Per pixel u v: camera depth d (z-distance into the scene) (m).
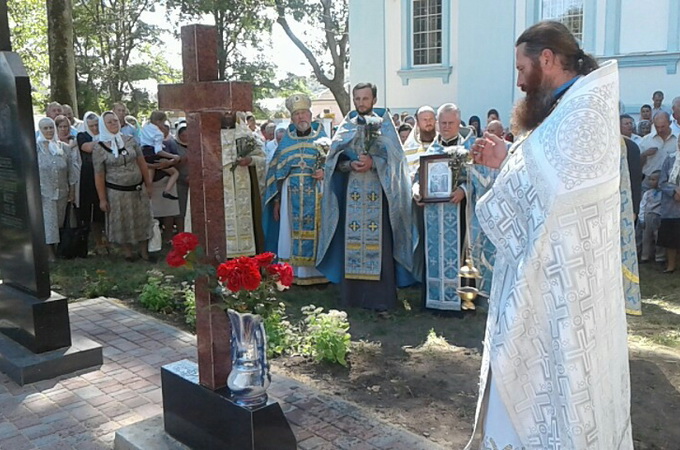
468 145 5.64
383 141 5.81
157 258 8.44
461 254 5.65
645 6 12.11
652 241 7.79
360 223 5.94
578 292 2.04
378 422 3.62
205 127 2.95
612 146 2.06
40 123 7.89
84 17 28.25
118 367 4.55
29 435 3.58
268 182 6.88
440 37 14.70
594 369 2.07
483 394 2.35
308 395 3.98
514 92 13.93
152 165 8.43
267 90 31.22
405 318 5.77
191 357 4.74
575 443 2.06
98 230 8.62
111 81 29.39
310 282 6.85
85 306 6.08
